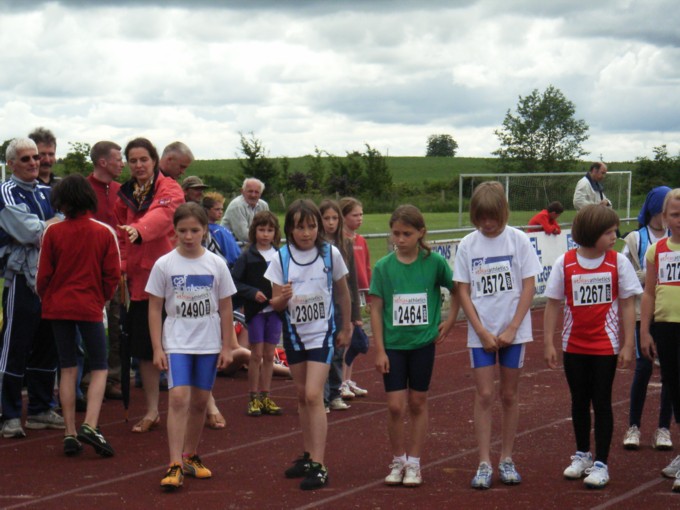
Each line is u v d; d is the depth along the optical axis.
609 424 5.88
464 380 9.73
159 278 6.11
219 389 9.29
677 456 6.36
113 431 7.52
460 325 13.98
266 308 8.04
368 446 6.99
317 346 6.02
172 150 8.52
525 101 62.56
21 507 5.52
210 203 9.17
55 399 8.05
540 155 62.75
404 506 5.46
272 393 9.16
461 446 6.94
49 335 7.52
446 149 147.62
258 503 5.57
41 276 6.73
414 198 53.38
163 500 5.64
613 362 5.92
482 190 5.88
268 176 50.22
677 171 41.84
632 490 5.75
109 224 8.13
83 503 5.59
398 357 5.88
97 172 8.13
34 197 7.39
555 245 16.89
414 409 5.91
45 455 6.77
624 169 65.00
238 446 7.02
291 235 6.06
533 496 5.64
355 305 8.40
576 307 5.95
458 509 5.39
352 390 8.84
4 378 7.26
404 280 5.87
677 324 6.02
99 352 6.82
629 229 22.08
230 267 9.25
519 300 5.88
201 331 6.09
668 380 6.14
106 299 6.95
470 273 5.92
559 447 6.88
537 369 10.33
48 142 7.98
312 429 5.96
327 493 5.77
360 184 56.28
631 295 5.90
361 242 8.87
